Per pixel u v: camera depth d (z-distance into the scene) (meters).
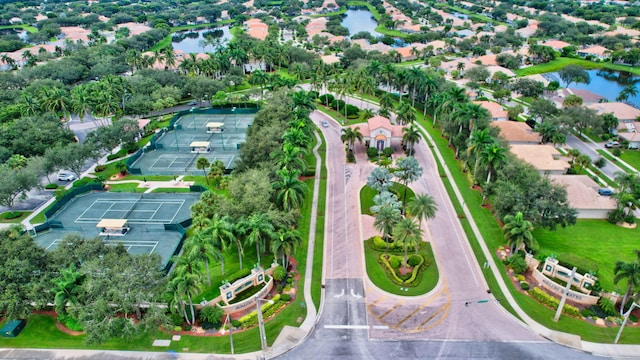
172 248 82.00
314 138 133.50
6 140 114.50
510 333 60.97
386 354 57.81
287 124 116.00
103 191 105.06
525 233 70.44
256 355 58.09
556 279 70.69
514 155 100.06
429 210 74.88
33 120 124.56
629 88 165.50
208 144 126.88
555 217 78.81
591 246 81.06
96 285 56.19
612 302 64.12
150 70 179.25
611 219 89.19
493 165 90.88
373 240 82.12
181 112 161.25
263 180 82.50
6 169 95.38
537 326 62.06
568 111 134.50
